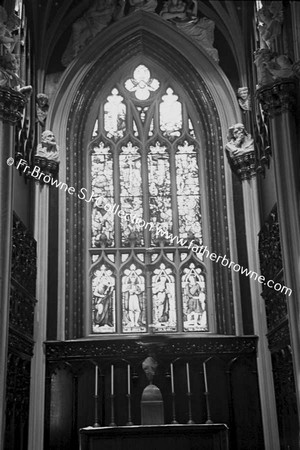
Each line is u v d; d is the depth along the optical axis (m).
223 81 20.56
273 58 16.02
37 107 19.97
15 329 15.72
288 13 16.06
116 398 17.61
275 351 17.05
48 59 20.81
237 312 18.50
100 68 20.92
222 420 17.44
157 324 18.94
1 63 15.34
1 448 13.30
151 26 21.11
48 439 17.20
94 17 20.97
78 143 20.28
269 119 16.11
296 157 15.22
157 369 17.83
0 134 15.09
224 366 17.89
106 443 14.47
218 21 21.27
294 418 15.41
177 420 17.44
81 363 17.84
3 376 13.66
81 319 18.66
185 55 21.02
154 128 20.98
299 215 14.80
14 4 16.09
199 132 20.86
